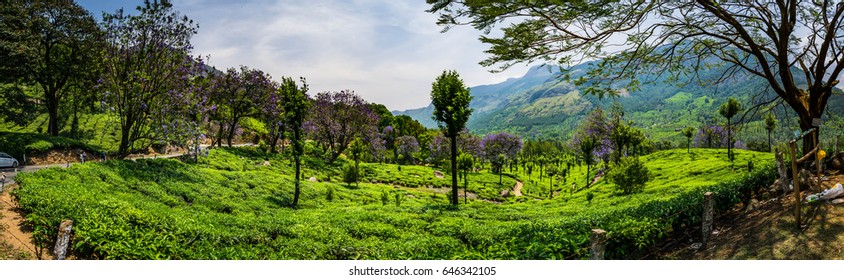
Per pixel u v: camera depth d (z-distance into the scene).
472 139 90.38
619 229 11.10
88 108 60.59
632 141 60.97
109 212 13.41
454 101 29.86
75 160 43.94
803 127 13.73
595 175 66.31
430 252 12.79
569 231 12.45
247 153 52.91
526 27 12.09
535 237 12.38
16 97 49.03
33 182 16.77
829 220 9.46
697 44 15.77
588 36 12.70
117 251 10.39
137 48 30.23
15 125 53.19
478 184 60.97
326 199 34.31
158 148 55.81
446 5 11.77
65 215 12.36
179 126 32.25
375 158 79.44
